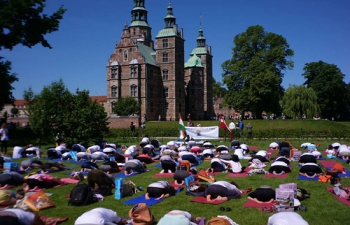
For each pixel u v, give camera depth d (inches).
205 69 4133.9
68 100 1359.5
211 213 430.0
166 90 3211.1
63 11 1562.5
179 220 309.6
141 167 754.2
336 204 459.5
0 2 1402.6
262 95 2672.2
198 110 3710.6
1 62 1743.4
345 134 1529.3
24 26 1454.2
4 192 449.4
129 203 485.7
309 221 393.4
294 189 459.5
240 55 2792.8
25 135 1879.9
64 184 625.9
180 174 603.5
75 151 1016.9
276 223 306.8
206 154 965.8
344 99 3718.0
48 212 449.1
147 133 1861.5
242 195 513.3
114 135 1809.8
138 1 3759.8
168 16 3238.2
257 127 2094.0
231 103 2800.2
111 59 3061.0
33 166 772.6
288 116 2933.1
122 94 3029.0
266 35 2783.0
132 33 3722.9
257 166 768.3
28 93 2731.3
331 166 795.4
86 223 319.6
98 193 537.6
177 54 3245.6
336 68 3565.5
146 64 2967.5
